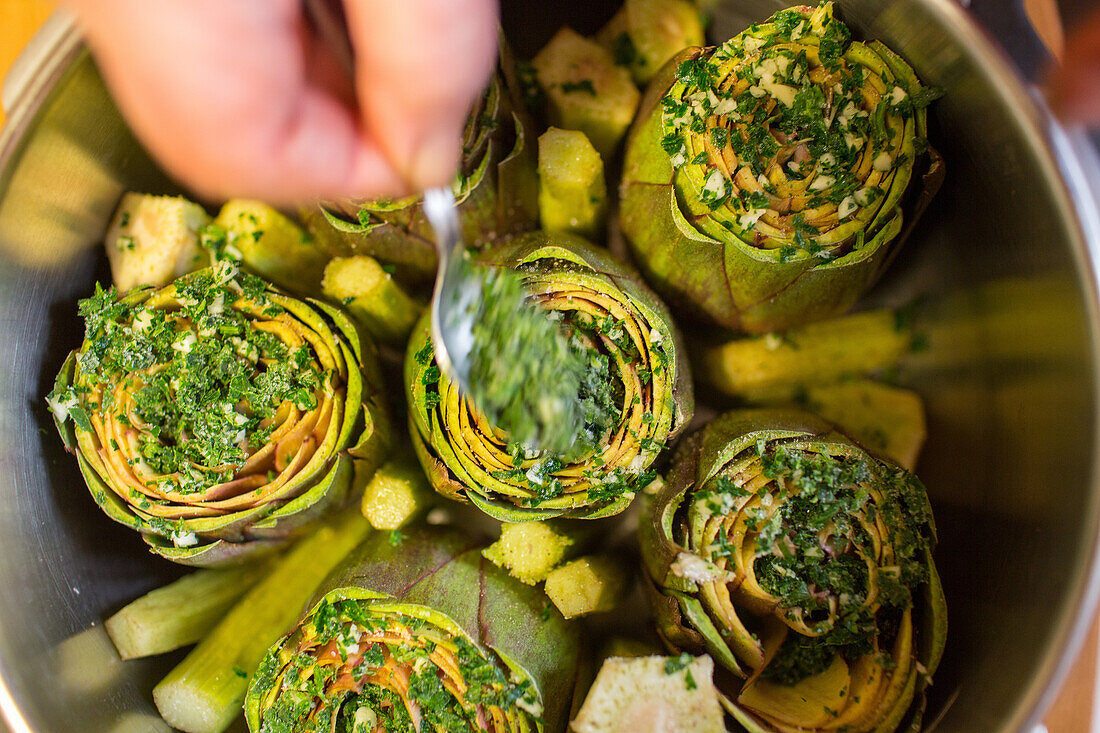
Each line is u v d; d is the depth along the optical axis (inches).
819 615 12.9
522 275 12.8
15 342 13.0
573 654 13.3
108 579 13.6
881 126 12.9
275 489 13.1
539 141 13.8
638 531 13.4
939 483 13.7
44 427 13.4
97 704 12.9
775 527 12.8
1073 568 11.3
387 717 12.9
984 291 13.1
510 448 12.8
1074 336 11.7
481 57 10.3
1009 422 12.7
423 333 13.3
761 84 13.2
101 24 9.7
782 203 13.1
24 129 12.3
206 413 13.2
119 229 13.8
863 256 13.0
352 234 13.6
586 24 14.7
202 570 14.0
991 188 12.6
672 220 13.1
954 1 12.1
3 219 12.5
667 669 12.4
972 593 12.7
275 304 13.5
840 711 12.6
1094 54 12.1
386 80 10.1
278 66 10.0
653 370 12.8
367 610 12.8
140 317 13.3
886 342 13.9
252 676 13.5
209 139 10.1
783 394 14.1
